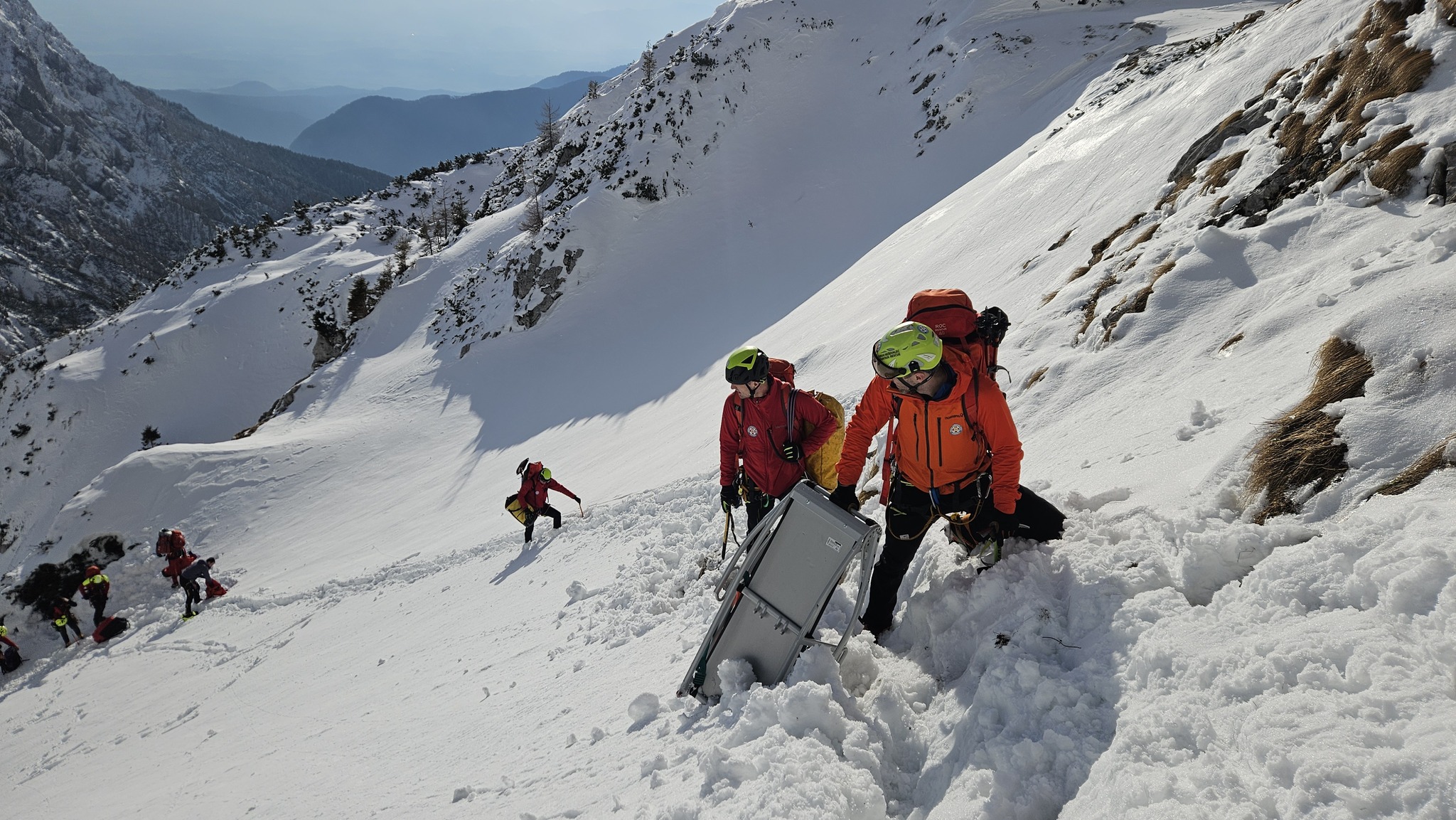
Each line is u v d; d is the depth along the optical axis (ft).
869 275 60.75
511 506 38.14
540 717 15.34
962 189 71.36
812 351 45.42
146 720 37.04
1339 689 6.19
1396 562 6.80
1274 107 23.17
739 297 98.84
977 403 9.72
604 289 111.86
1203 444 11.48
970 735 8.45
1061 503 12.04
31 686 54.34
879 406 10.66
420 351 120.67
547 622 22.81
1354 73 19.20
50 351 174.70
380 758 17.17
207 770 23.77
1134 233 25.11
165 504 85.71
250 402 152.05
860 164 117.50
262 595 56.59
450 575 40.01
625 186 124.67
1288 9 34.27
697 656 11.96
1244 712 6.48
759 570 11.32
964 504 10.39
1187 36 98.22
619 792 10.40
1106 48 105.09
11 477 149.79
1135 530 10.11
